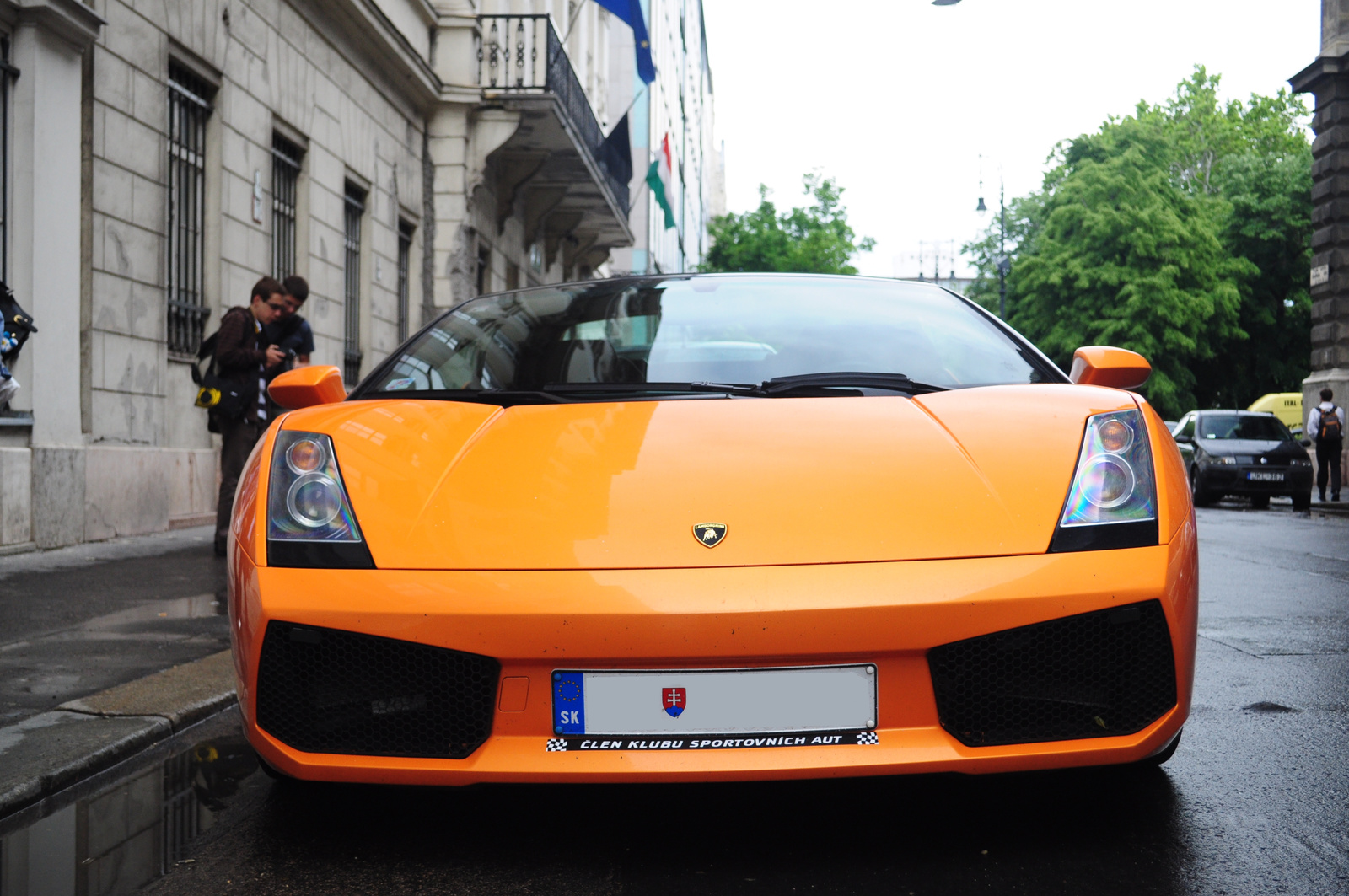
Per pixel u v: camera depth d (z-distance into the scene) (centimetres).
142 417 902
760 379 310
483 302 380
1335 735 331
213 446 1038
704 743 225
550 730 228
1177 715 238
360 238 1470
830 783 279
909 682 228
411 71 1552
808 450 258
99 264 841
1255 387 4353
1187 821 256
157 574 668
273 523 247
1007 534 235
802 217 4975
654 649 223
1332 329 2138
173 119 978
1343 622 546
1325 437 1750
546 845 245
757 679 225
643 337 336
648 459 256
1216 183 4719
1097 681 234
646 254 3956
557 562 230
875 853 237
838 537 233
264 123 1133
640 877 227
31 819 271
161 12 925
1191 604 242
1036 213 4928
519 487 248
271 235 1152
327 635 234
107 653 443
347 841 251
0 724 341
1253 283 4234
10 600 571
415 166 1666
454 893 222
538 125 1814
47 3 749
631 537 234
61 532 786
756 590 224
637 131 3903
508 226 2088
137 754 328
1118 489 245
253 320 764
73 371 806
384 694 233
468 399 302
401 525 241
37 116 761
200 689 386
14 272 756
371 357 1481
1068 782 282
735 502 240
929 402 287
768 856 237
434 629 228
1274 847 240
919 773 226
